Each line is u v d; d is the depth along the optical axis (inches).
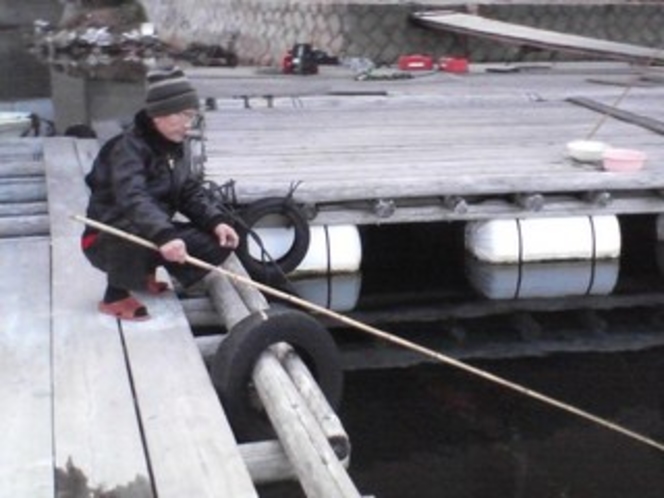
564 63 863.7
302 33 896.9
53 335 302.8
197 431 248.7
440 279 476.1
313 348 291.0
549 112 602.2
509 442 330.3
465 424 343.0
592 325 433.1
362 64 823.7
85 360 286.5
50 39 1336.1
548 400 315.9
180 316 319.6
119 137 301.0
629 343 415.5
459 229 487.2
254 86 701.9
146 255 306.5
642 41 928.9
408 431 338.3
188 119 299.6
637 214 481.7
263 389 267.9
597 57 776.3
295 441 238.8
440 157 473.7
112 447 241.0
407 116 582.6
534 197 439.2
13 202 470.0
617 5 916.0
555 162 466.3
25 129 662.5
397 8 859.4
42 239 401.7
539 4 895.7
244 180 420.8
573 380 380.2
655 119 569.0
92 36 1245.1
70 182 486.6
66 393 267.1
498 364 394.0
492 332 425.7
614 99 646.5
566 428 340.5
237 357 279.0
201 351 307.4
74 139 597.9
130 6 1359.5
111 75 1060.5
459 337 420.2
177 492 223.3
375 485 302.0
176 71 300.4
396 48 866.8
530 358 401.1
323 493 217.3
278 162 457.1
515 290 455.5
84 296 333.1
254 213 399.9
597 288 460.1
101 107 932.0
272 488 265.6
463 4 882.1
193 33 1109.1
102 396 265.7
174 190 310.2
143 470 231.5
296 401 254.8
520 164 460.8
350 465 313.6
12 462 234.5
